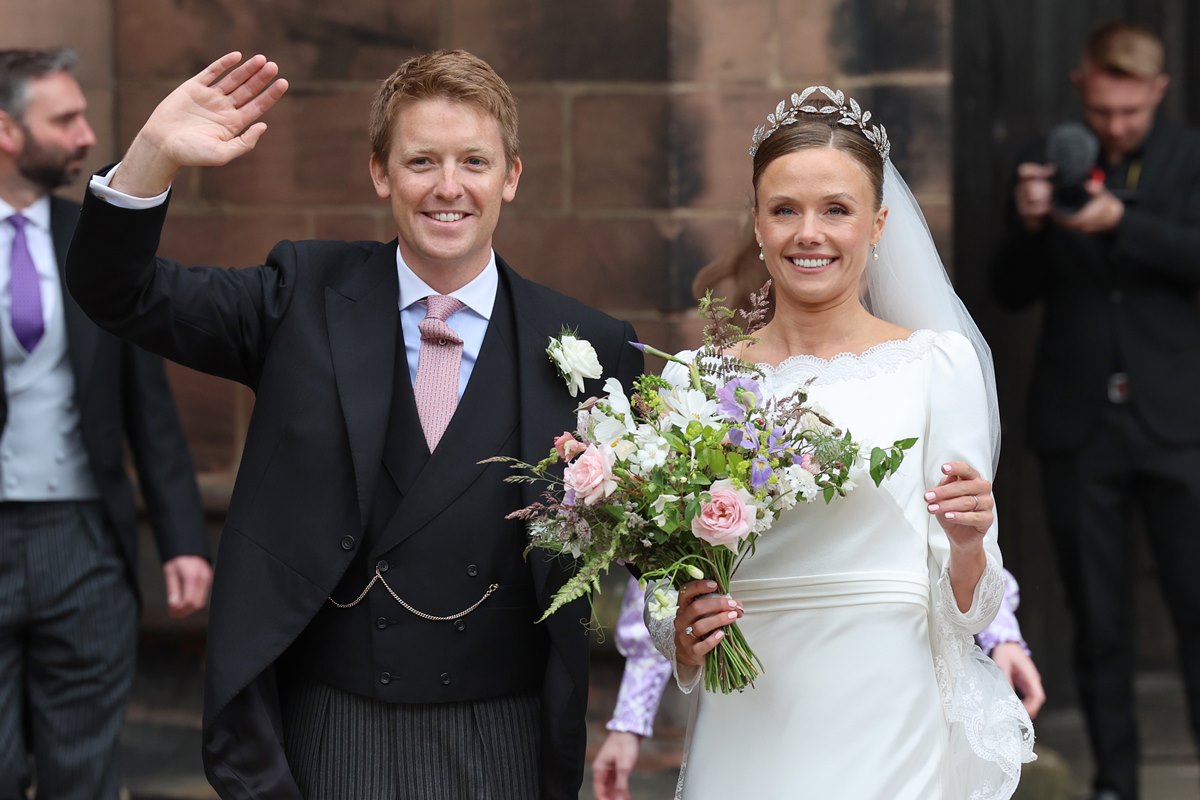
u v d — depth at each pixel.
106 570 6.06
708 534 3.74
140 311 4.02
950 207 7.54
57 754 6.01
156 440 6.28
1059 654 8.53
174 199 7.91
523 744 4.22
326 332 4.21
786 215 4.13
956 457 4.13
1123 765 7.39
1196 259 7.37
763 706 4.11
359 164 7.88
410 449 4.20
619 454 3.80
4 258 5.99
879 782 4.02
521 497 4.19
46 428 5.98
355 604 4.16
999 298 7.79
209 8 7.87
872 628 4.07
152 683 7.78
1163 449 7.41
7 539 5.96
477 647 4.16
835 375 4.16
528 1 7.78
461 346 4.30
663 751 7.48
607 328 4.41
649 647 5.27
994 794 4.34
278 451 4.14
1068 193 7.35
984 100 8.16
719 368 4.16
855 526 4.09
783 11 7.62
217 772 4.07
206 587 6.36
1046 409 7.60
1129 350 7.45
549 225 7.82
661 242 7.79
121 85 7.90
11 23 7.79
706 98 7.70
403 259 4.33
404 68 4.22
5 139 5.98
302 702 4.22
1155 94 7.58
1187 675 7.45
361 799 4.11
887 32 7.57
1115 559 7.50
